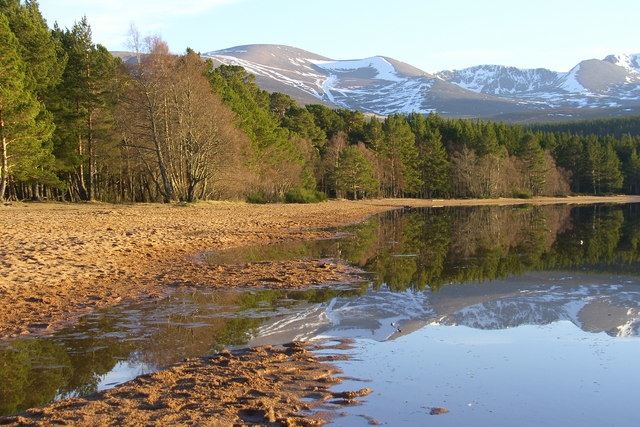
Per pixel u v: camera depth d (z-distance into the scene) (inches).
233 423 187.8
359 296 423.2
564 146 4441.4
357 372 244.2
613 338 299.0
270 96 3890.3
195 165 1608.0
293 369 247.8
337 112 4023.1
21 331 318.7
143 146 1594.5
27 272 465.7
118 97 1583.4
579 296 415.5
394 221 1421.0
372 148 3420.3
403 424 188.9
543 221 1457.9
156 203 1612.9
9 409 208.7
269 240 858.1
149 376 237.8
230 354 271.0
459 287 461.4
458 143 3860.7
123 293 423.2
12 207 1243.8
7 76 1200.2
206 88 1646.2
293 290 447.5
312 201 2393.0
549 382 231.3
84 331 318.0
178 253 653.9
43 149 1310.3
